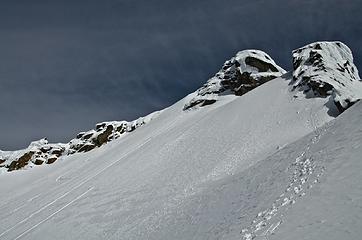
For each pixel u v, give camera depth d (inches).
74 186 2442.2
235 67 3321.9
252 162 1497.3
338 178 756.0
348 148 849.5
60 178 3093.0
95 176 2447.1
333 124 1079.6
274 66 3169.3
